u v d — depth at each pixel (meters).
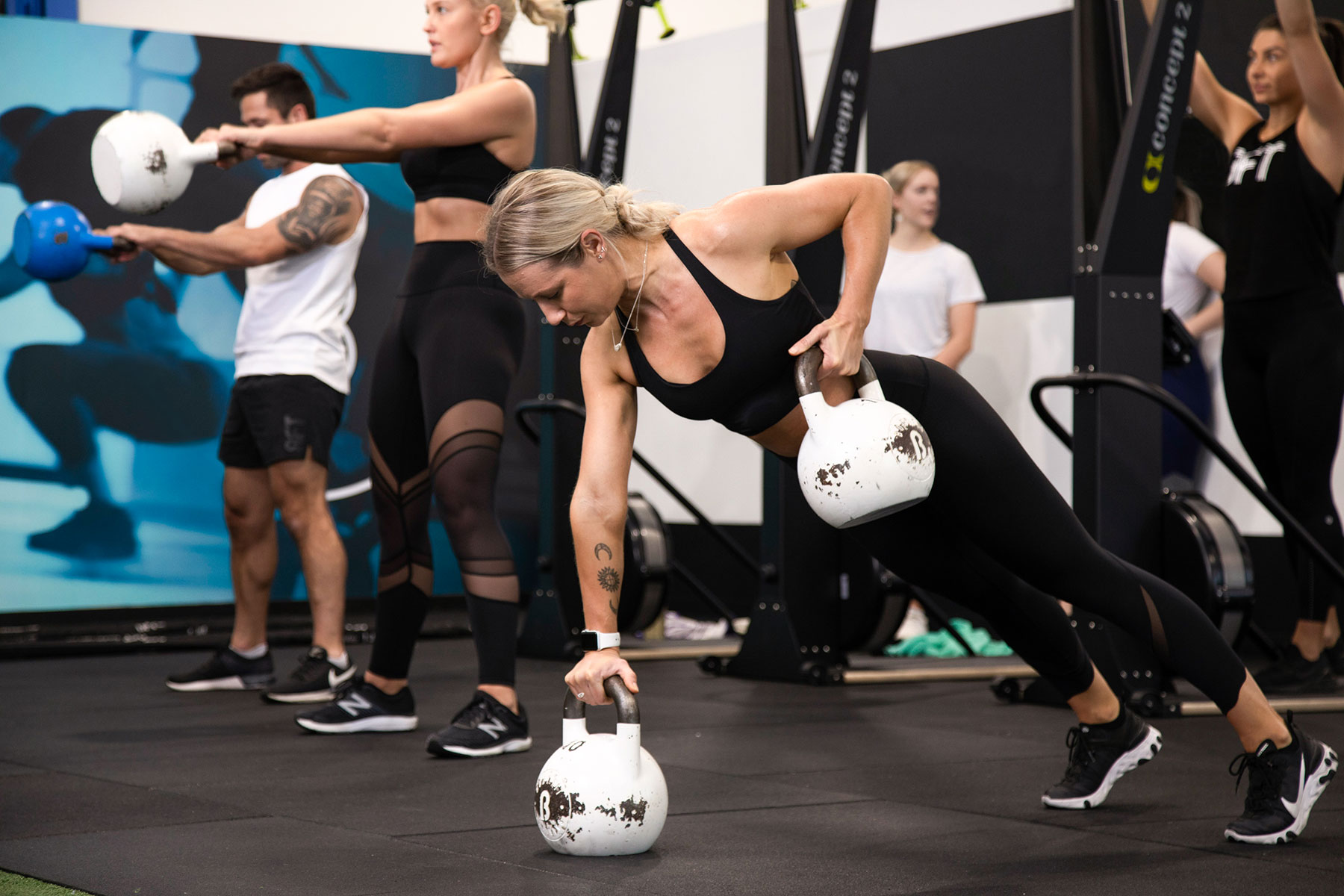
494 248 1.75
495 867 1.92
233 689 4.11
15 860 1.96
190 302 5.62
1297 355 4.12
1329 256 4.14
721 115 5.94
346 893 1.78
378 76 5.93
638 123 6.27
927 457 1.79
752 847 2.05
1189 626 2.06
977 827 2.20
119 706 3.74
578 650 4.90
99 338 5.46
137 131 2.78
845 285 1.84
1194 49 3.57
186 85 5.61
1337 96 3.96
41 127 5.36
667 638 5.84
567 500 5.01
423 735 3.17
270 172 5.76
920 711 3.64
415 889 1.80
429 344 2.97
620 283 1.78
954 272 5.18
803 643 4.32
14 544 5.30
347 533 5.89
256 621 4.14
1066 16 5.03
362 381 5.92
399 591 3.19
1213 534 3.53
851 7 4.14
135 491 5.52
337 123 2.81
